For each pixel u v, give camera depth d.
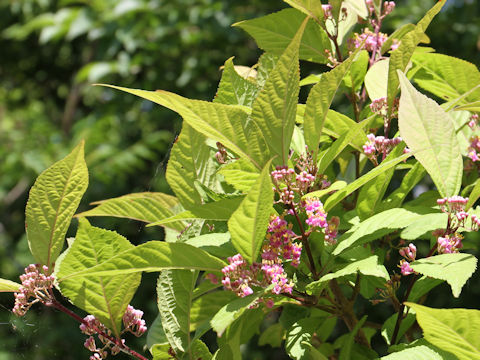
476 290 3.43
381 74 1.35
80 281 1.26
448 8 4.37
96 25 4.94
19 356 1.38
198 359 1.30
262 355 3.23
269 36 1.39
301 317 1.36
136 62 5.07
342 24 1.42
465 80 1.39
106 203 1.31
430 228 1.25
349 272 1.21
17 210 5.82
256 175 1.24
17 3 6.26
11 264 5.00
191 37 4.93
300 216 1.27
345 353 1.28
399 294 2.91
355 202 1.40
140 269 1.22
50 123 5.86
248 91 1.32
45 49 7.18
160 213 1.33
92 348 1.28
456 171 1.25
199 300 1.30
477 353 1.17
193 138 1.32
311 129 1.25
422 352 1.19
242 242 1.21
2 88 6.79
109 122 5.32
